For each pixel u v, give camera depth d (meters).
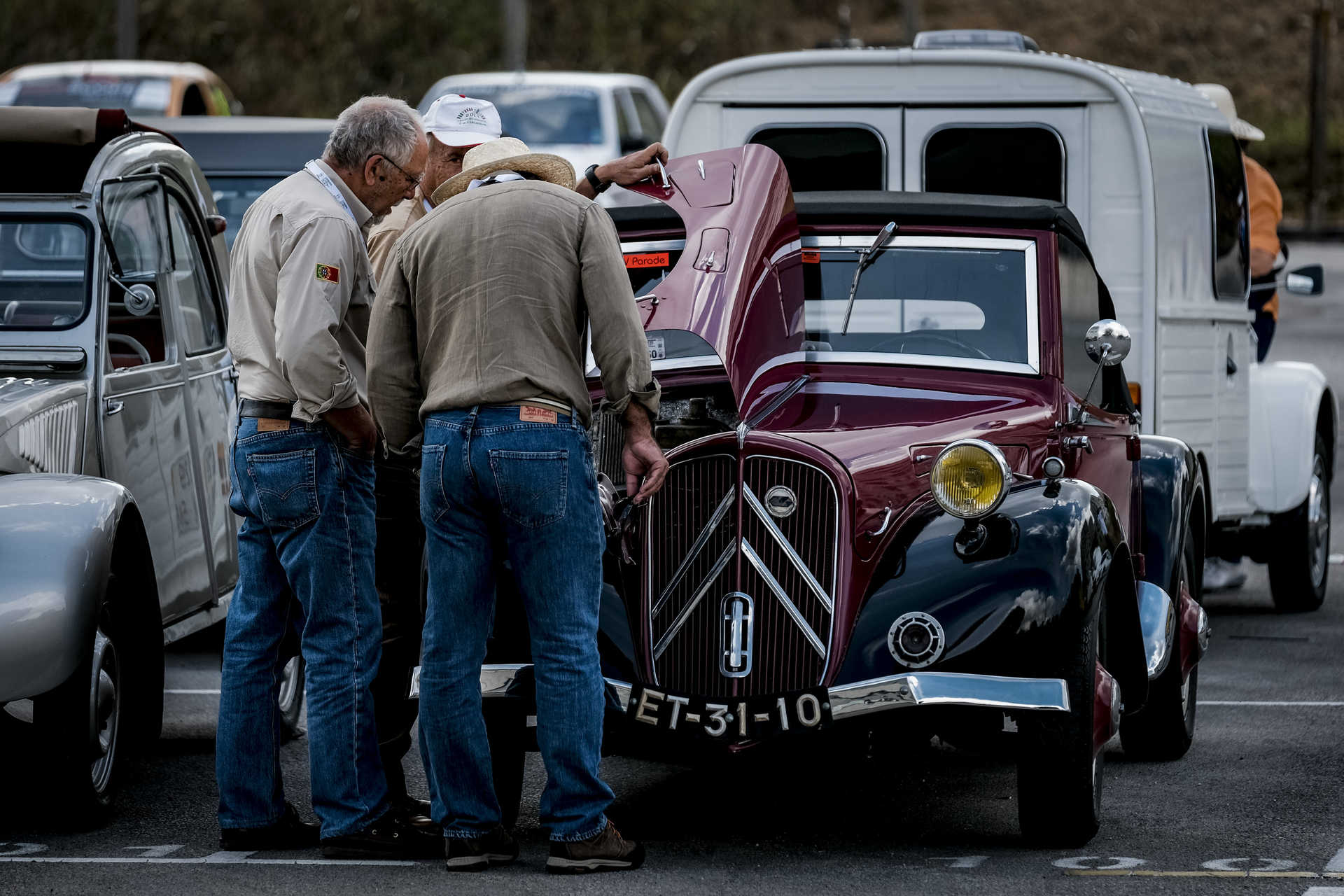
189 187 16.70
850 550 11.50
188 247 16.59
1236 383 21.91
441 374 10.84
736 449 11.63
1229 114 25.12
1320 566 22.91
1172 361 20.17
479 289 10.77
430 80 75.69
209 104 43.97
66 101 41.75
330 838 11.50
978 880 11.05
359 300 11.48
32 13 74.69
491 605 11.14
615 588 11.77
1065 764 11.39
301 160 25.27
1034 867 11.38
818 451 11.63
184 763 14.56
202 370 16.39
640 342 10.74
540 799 12.38
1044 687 11.20
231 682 11.72
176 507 15.44
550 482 10.70
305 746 15.41
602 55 78.69
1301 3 96.62
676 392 12.70
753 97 21.36
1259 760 14.64
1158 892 10.81
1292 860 11.58
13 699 11.58
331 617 11.46
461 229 10.88
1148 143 19.81
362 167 11.29
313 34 76.25
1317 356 45.62
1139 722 14.52
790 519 11.56
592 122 41.41
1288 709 16.61
